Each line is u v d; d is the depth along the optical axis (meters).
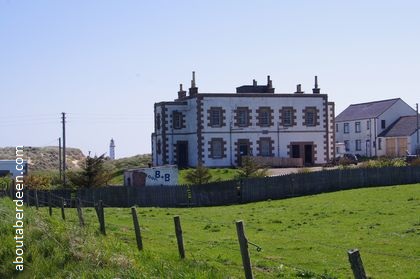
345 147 105.44
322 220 33.06
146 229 29.97
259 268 19.91
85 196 48.88
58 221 24.67
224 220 35.56
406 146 90.44
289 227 31.03
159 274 15.87
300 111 75.69
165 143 74.44
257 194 50.59
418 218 30.92
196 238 27.11
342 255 22.38
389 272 19.42
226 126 72.94
